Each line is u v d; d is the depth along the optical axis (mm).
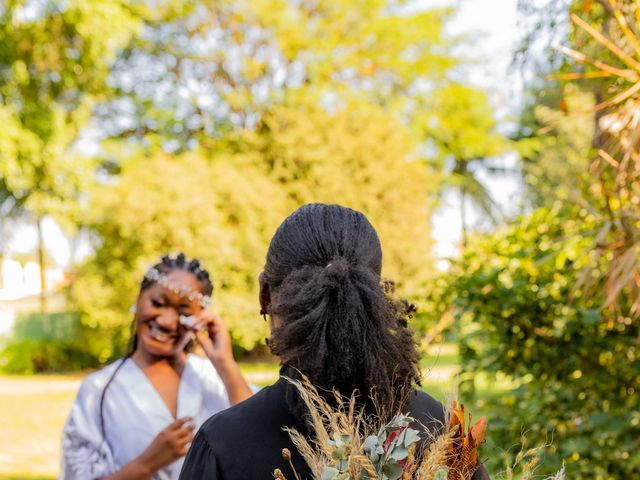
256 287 14641
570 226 3369
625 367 3174
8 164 14273
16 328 16281
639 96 2609
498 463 3004
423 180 15727
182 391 2361
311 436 1220
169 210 13734
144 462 2143
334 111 17000
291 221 1337
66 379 14891
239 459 1219
